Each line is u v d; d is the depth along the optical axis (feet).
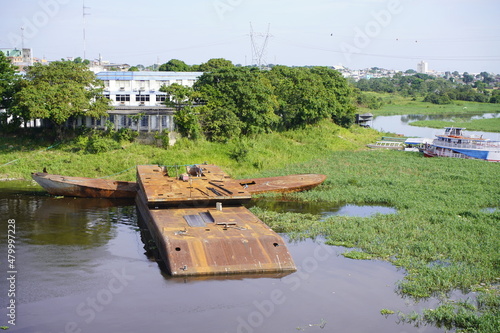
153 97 258.78
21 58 401.08
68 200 157.89
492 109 609.01
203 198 122.93
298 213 144.56
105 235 122.31
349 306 85.10
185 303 84.84
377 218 137.39
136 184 163.73
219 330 76.28
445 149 243.81
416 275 97.55
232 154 208.03
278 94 276.62
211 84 236.02
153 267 100.42
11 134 219.82
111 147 202.08
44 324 77.15
